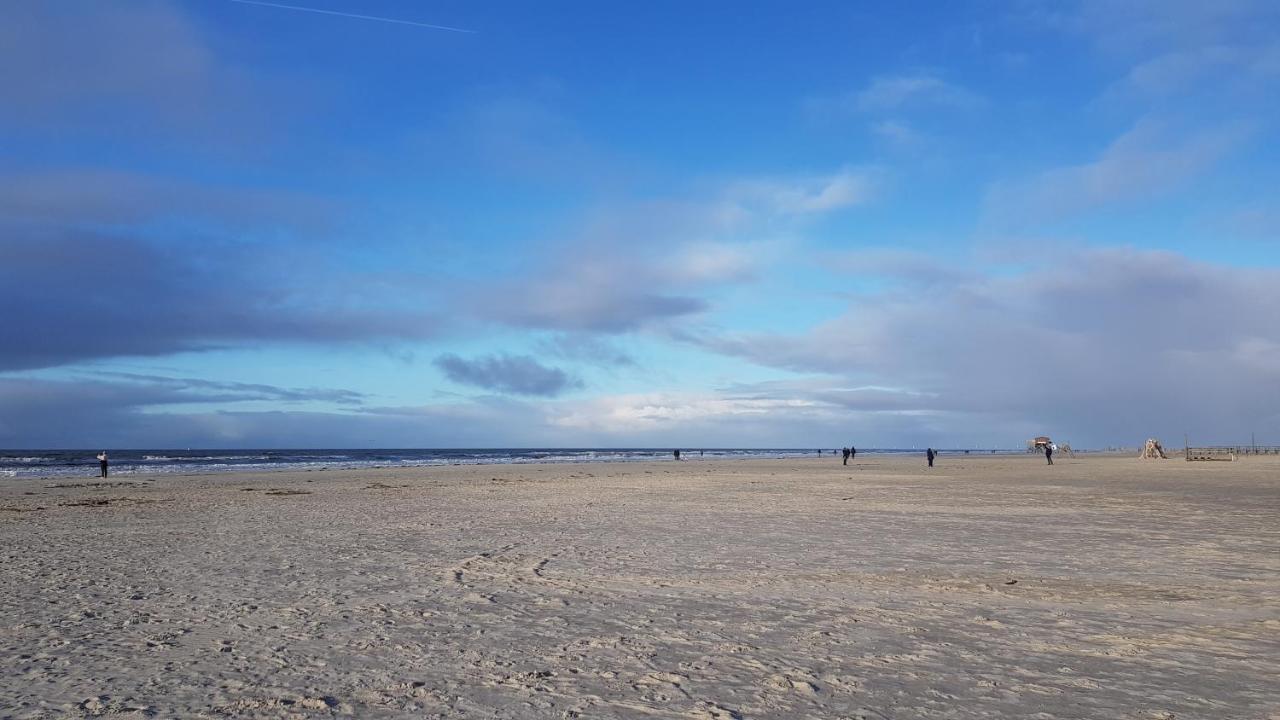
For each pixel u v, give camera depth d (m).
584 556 12.16
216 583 10.03
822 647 6.71
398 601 8.80
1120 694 5.40
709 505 22.39
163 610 8.39
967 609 8.18
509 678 5.89
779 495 26.72
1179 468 49.59
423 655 6.55
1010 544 13.16
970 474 44.28
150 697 5.47
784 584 9.66
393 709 5.20
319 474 48.53
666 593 9.16
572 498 25.95
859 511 19.94
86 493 29.66
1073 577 9.96
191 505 23.59
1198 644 6.72
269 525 17.47
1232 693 5.40
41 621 7.89
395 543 14.04
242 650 6.74
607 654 6.54
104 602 8.84
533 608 8.38
